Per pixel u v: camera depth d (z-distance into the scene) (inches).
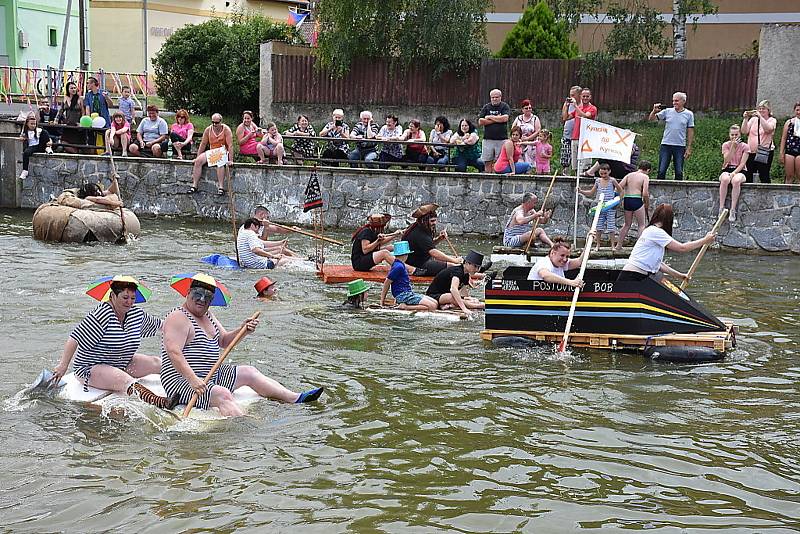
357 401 334.3
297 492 257.1
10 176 872.9
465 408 329.7
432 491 260.1
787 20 1173.7
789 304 517.3
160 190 856.3
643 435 306.8
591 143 575.8
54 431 295.9
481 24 1117.7
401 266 482.0
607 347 407.8
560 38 1105.4
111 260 609.9
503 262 648.4
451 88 1104.2
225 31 1237.1
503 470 275.9
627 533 236.8
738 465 283.1
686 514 248.7
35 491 254.2
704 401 341.7
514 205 783.1
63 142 903.7
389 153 845.2
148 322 338.3
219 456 280.8
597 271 427.5
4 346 386.9
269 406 325.4
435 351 402.6
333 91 1136.8
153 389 329.4
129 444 287.4
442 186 799.1
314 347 405.1
